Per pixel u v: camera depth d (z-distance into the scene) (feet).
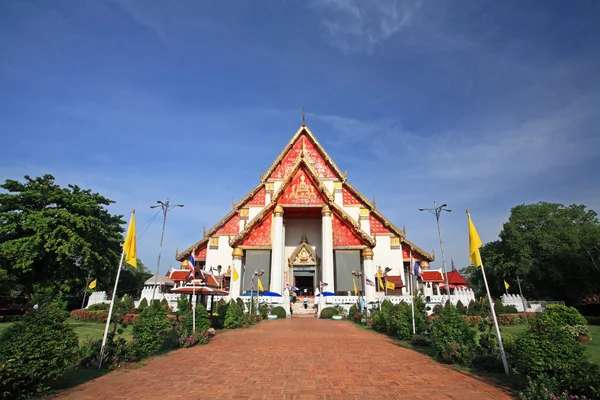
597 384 20.15
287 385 24.79
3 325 61.98
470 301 91.76
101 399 21.47
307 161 110.73
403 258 121.39
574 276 122.31
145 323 36.11
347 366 31.19
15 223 94.43
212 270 110.22
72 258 99.71
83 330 58.75
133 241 34.55
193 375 27.61
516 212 146.51
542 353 22.24
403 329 47.78
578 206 145.79
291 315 97.40
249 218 120.06
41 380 21.62
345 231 106.63
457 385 25.02
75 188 108.99
